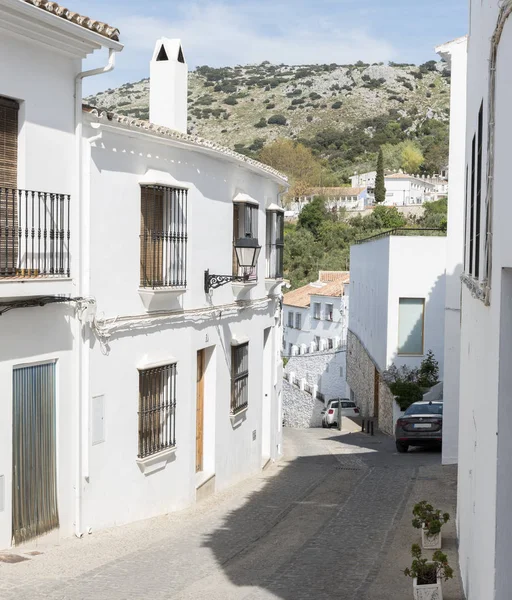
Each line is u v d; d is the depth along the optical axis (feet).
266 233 67.00
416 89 576.20
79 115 38.11
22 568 32.24
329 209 261.03
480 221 26.63
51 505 37.45
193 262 49.39
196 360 50.72
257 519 45.75
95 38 36.86
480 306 25.84
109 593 29.40
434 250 92.89
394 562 35.01
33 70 35.27
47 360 36.83
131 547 37.78
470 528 27.07
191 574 32.89
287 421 158.30
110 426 41.65
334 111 538.06
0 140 34.17
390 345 94.32
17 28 33.45
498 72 20.97
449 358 65.46
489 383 21.53
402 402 90.53
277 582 31.65
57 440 37.76
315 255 222.07
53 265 36.32
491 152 22.27
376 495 52.85
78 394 38.75
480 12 30.30
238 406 58.90
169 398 46.88
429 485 55.72
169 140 44.91
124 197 42.39
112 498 42.06
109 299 41.24
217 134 530.27
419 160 413.39
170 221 46.29
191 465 49.88
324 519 45.39
